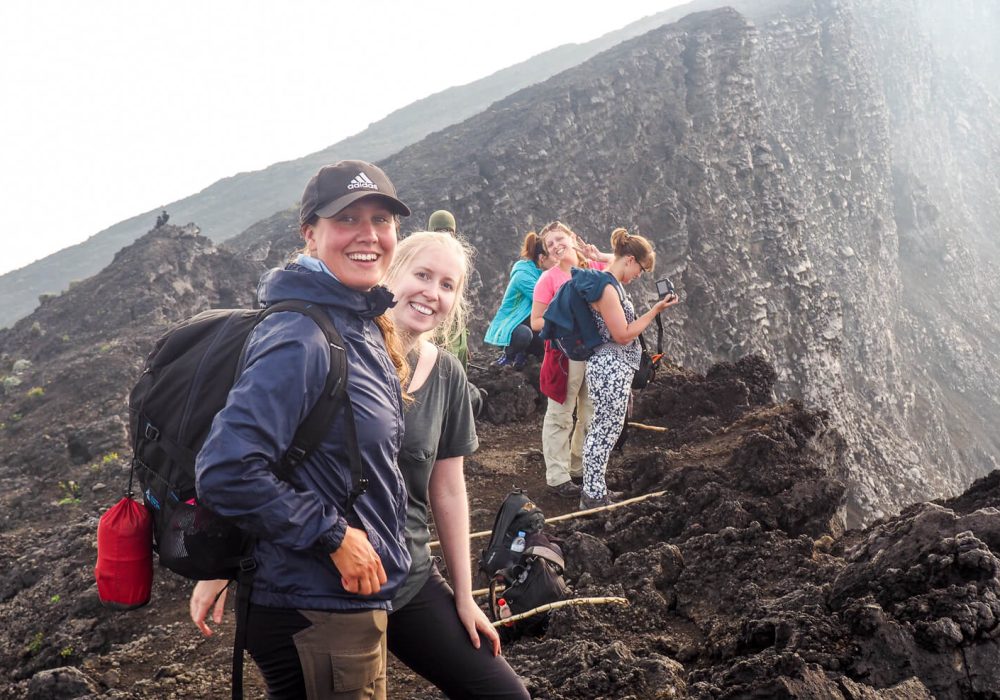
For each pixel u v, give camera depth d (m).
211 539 2.08
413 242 2.99
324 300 2.16
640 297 45.06
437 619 2.64
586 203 45.94
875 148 88.94
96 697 4.79
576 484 7.48
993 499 4.85
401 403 2.29
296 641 2.07
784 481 6.20
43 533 9.30
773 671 3.28
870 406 73.00
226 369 2.11
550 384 7.22
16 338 22.98
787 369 52.44
